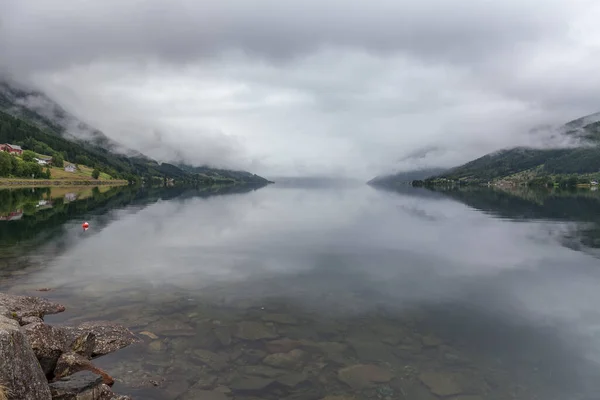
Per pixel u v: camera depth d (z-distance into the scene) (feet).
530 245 120.67
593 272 86.43
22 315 51.39
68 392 33.53
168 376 40.70
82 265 88.17
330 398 37.11
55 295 66.28
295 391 38.24
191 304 62.69
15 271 81.46
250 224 171.22
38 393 31.01
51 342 39.63
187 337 50.11
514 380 40.78
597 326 55.52
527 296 68.85
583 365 44.09
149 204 277.44
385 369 42.70
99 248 108.58
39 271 81.92
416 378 40.93
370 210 255.50
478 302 65.41
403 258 100.01
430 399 37.19
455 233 146.41
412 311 60.80
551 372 42.52
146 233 138.21
